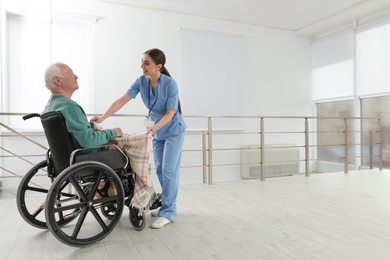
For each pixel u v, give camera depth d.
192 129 4.58
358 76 4.72
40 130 3.77
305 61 5.52
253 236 1.72
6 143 3.67
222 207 2.39
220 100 4.78
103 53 4.11
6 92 3.66
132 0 4.09
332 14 4.65
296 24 5.07
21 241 1.65
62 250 1.52
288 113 5.35
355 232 1.78
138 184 1.74
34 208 2.38
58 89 1.61
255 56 5.09
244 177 4.91
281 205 2.44
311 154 5.57
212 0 4.12
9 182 3.68
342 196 2.76
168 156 1.94
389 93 4.29
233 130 4.89
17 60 3.78
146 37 4.32
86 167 1.47
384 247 1.55
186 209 2.33
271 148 5.03
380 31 4.39
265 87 5.17
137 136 1.72
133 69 4.25
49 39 3.91
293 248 1.54
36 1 3.77
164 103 1.92
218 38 4.77
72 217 1.89
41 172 3.80
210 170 3.41
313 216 2.12
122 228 1.86
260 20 4.88
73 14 3.93
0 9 3.62
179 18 4.52
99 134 1.56
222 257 1.43
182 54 4.53
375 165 4.63
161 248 1.54
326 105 5.41
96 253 1.48
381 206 2.39
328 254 1.46
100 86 4.09
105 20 4.11
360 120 4.80
